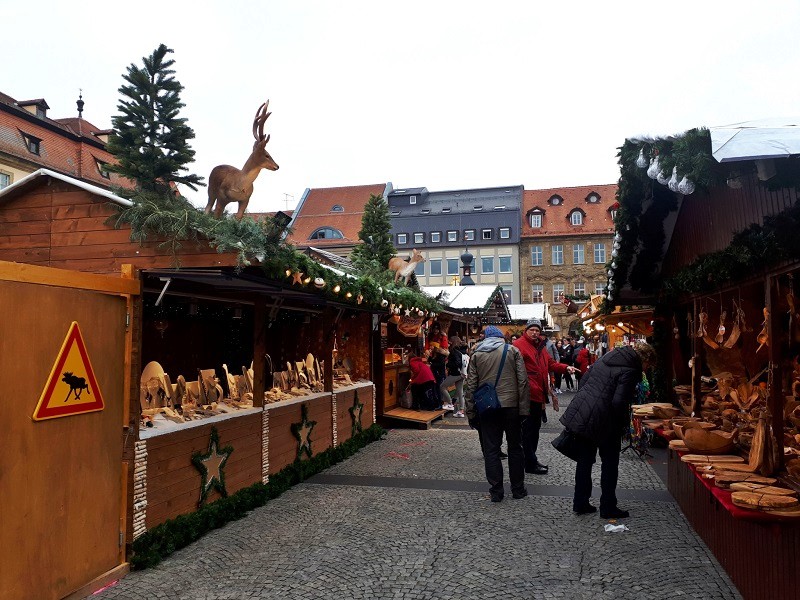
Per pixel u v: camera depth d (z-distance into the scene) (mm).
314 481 7684
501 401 6672
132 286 4941
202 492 5758
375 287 8758
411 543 5289
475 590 4289
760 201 4418
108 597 4250
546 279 59875
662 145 3633
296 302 9617
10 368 3756
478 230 61781
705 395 6996
